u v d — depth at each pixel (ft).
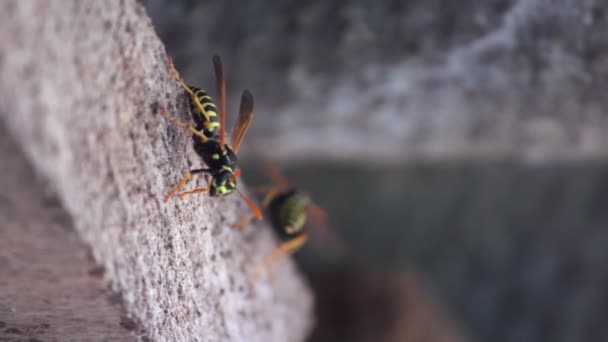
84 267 0.53
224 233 0.72
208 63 0.90
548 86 0.90
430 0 0.80
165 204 0.60
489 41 0.83
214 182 0.64
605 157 1.22
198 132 0.62
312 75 0.93
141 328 0.58
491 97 0.95
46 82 0.50
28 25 0.49
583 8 0.78
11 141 0.48
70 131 0.51
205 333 0.67
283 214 0.83
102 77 0.54
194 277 0.65
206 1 0.83
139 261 0.57
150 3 0.80
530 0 0.78
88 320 0.58
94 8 0.54
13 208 0.50
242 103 0.66
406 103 0.99
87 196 0.52
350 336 1.31
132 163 0.56
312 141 1.22
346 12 0.83
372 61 0.89
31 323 0.59
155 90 0.60
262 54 0.89
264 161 1.26
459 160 1.32
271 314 0.81
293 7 0.84
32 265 0.53
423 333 1.32
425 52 0.86
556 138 1.11
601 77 0.86
